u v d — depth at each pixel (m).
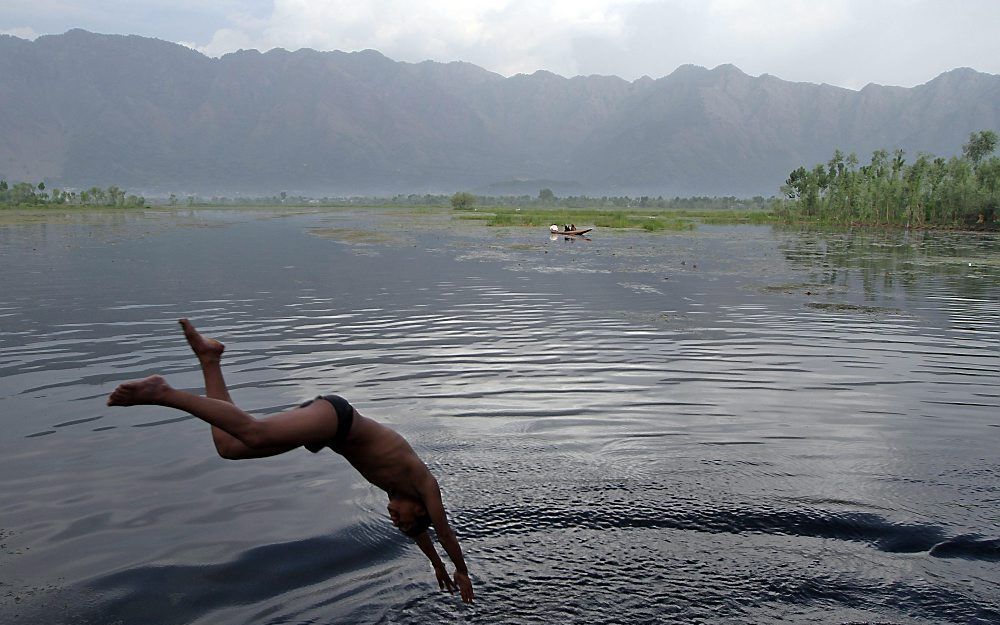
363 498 6.35
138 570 5.05
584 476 6.82
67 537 5.58
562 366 11.80
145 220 80.81
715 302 19.83
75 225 66.31
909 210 73.75
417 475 4.30
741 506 6.11
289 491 6.52
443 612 4.52
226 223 74.81
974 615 4.52
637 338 14.41
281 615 4.48
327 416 3.97
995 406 9.48
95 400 9.57
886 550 5.39
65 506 6.18
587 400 9.68
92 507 6.16
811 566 5.13
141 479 6.80
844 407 9.41
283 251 37.53
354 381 10.71
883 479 6.77
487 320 16.61
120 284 23.05
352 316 17.08
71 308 17.92
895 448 7.73
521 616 4.48
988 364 12.13
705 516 5.92
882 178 78.50
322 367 11.64
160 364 11.76
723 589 4.82
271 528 5.74
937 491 6.47
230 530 5.70
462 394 9.97
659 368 11.70
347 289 22.28
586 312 17.92
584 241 47.94
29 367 11.51
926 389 10.40
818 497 6.32
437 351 13.02
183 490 6.54
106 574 4.98
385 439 4.26
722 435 8.18
